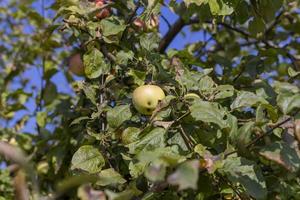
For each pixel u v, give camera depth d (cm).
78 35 161
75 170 141
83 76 174
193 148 129
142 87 143
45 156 181
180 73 149
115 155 146
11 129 210
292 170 121
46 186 179
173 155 120
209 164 121
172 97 137
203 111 129
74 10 155
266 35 214
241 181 123
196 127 136
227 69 175
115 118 144
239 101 138
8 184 178
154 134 132
